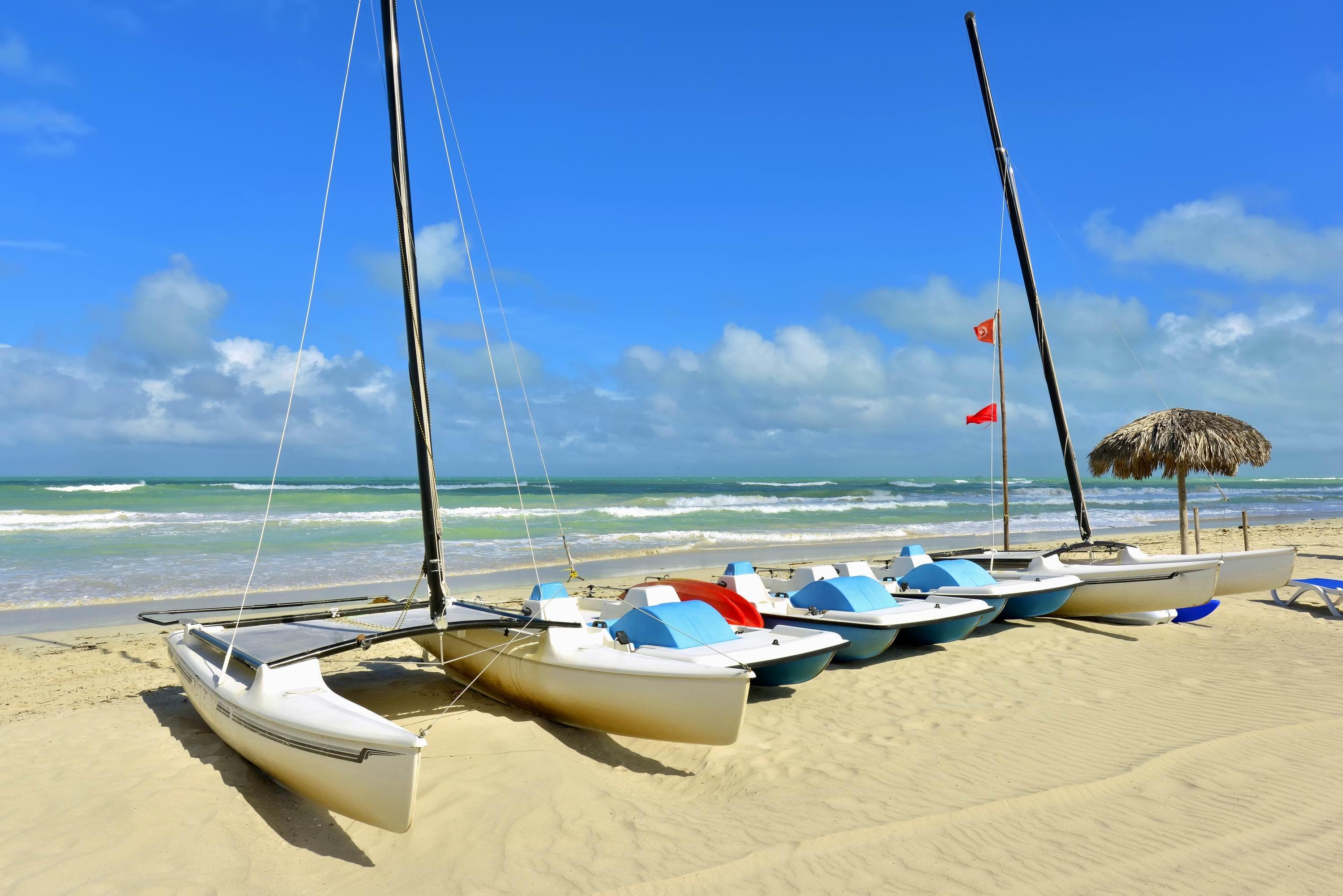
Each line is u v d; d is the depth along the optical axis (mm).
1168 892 3738
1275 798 4777
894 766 5535
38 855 4043
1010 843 4258
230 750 5703
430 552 5828
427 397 5922
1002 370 13359
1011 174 12891
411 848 4328
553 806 4695
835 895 3725
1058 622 10914
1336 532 24188
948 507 42281
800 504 43719
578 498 46781
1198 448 11477
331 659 9164
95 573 16484
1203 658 8609
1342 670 7859
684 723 5543
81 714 6812
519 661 6516
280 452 5477
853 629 8281
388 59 6047
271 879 4012
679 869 3977
